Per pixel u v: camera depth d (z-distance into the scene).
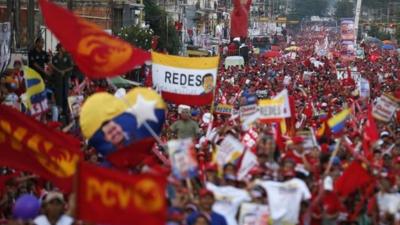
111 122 20.09
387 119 30.19
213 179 18.77
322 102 48.91
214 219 16.70
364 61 113.94
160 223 12.87
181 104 28.94
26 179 19.88
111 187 13.10
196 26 139.12
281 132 27.30
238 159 20.00
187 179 17.09
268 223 17.89
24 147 18.30
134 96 20.33
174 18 122.25
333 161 21.39
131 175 12.95
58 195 16.17
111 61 19.95
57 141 18.22
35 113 24.20
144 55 20.25
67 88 30.62
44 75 31.00
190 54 103.31
